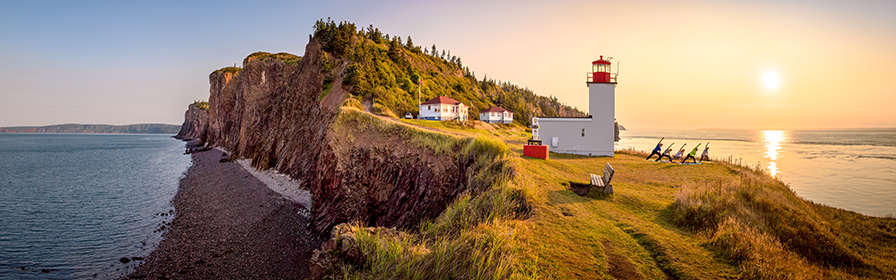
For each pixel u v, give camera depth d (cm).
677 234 989
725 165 2519
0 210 3369
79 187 4625
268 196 3697
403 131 3184
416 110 7550
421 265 718
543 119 3450
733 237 888
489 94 16262
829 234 1138
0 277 1955
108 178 5419
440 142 2592
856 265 980
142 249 2338
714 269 769
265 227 2756
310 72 6994
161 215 3134
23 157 9656
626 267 755
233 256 2219
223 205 3416
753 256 798
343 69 6738
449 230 1015
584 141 3444
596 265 747
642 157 3250
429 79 11488
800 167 4944
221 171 5797
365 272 749
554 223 978
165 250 2314
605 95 3444
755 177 1997
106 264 2120
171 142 18938
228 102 11138
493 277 640
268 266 2083
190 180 5047
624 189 1583
